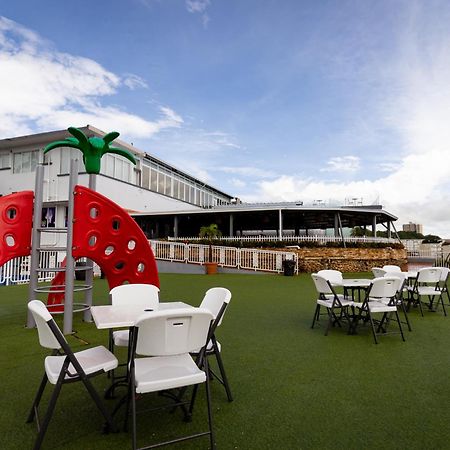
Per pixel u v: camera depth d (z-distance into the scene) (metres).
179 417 2.63
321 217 22.88
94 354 2.71
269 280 12.74
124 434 2.39
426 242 31.08
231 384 3.25
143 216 20.64
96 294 9.38
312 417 2.61
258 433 2.38
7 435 2.39
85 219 5.66
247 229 29.55
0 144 18.12
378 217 22.78
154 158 21.70
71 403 2.88
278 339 4.81
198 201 28.92
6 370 3.66
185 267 16.23
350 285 5.21
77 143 6.29
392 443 2.25
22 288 10.65
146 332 2.17
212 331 2.77
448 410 2.71
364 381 3.30
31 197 5.80
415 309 7.27
